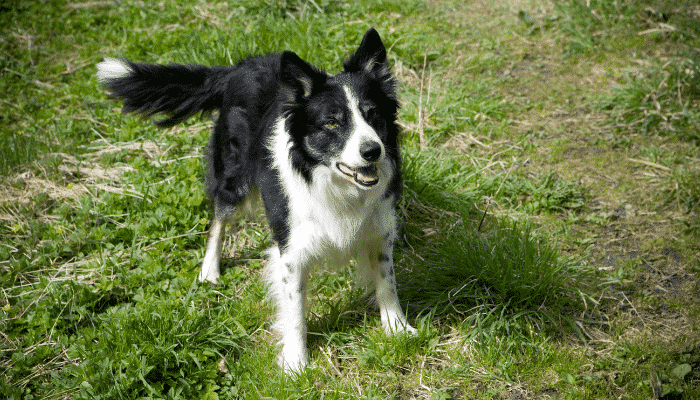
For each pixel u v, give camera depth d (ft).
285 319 10.57
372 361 10.18
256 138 11.26
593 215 13.82
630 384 9.61
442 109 17.38
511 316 10.90
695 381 9.61
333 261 11.10
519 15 22.61
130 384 9.59
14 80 20.77
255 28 20.83
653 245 12.89
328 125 9.53
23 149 16.28
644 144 16.37
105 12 24.43
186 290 11.92
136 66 12.86
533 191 14.53
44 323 11.03
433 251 12.77
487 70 19.97
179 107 13.23
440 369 10.12
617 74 19.04
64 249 12.92
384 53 10.23
